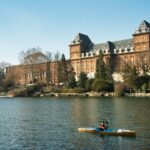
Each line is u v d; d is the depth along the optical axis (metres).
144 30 188.88
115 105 94.19
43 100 132.38
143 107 84.94
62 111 83.12
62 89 173.50
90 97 142.25
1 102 128.62
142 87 143.25
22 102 124.25
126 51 196.88
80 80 168.50
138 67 159.62
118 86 146.38
